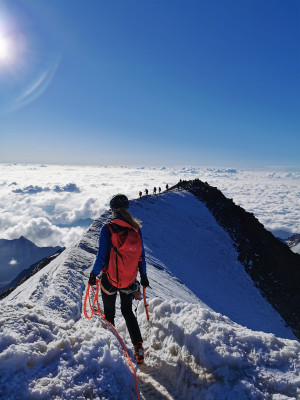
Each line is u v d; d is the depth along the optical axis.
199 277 27.67
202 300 21.11
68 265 9.89
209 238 38.19
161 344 3.67
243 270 33.88
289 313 29.88
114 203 3.60
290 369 2.76
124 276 3.40
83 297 6.80
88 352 2.65
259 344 3.03
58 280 7.36
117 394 2.39
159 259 24.84
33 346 2.47
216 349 2.88
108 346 2.91
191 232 37.97
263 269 36.56
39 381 2.24
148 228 32.97
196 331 3.22
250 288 30.95
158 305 4.30
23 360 2.29
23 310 3.04
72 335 2.89
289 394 2.49
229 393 2.49
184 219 41.78
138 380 3.30
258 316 26.42
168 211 42.50
